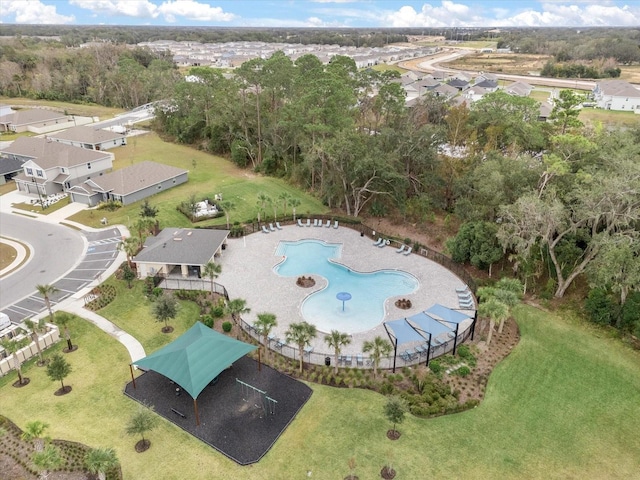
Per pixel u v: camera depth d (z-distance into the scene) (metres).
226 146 84.31
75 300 38.94
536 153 60.81
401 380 29.48
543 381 29.73
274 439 24.83
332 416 26.48
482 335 34.50
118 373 30.17
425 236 52.28
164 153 84.56
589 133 54.59
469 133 61.97
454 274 44.19
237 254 47.84
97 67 141.12
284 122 63.94
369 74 81.06
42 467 21.64
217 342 29.36
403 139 54.22
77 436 25.06
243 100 76.00
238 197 62.81
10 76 131.50
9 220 56.12
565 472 23.16
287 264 46.31
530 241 36.56
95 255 47.38
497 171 42.53
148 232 50.94
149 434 25.22
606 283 34.22
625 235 34.09
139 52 169.75
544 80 152.12
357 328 35.31
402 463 23.39
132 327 35.25
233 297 39.25
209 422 26.02
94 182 60.94
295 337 29.17
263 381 29.33
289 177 70.38
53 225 54.72
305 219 57.56
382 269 45.09
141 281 42.12
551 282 39.06
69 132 85.75
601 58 183.38
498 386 29.19
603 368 30.98
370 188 56.19
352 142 52.94
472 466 23.31
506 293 32.97
